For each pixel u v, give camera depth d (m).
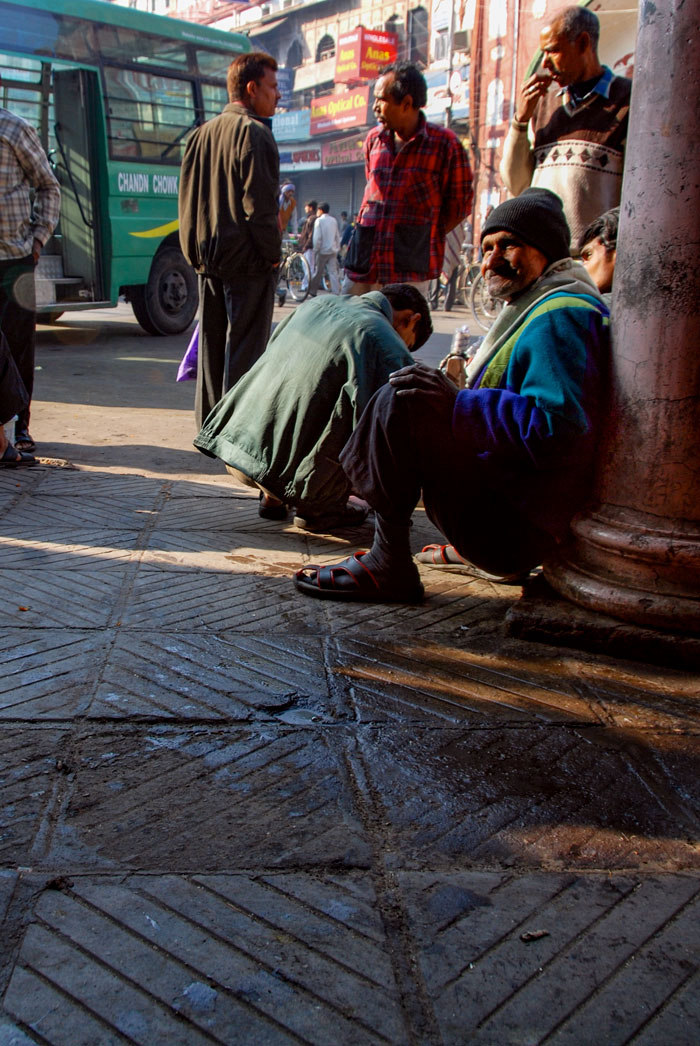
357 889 1.53
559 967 1.38
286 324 3.42
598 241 2.88
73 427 5.64
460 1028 1.26
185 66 10.90
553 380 2.36
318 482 3.27
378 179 4.68
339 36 34.38
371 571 2.83
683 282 2.29
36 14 9.26
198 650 2.43
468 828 1.71
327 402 3.22
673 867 1.63
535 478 2.54
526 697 2.24
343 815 1.74
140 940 1.39
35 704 2.10
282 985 1.32
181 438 5.42
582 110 3.61
